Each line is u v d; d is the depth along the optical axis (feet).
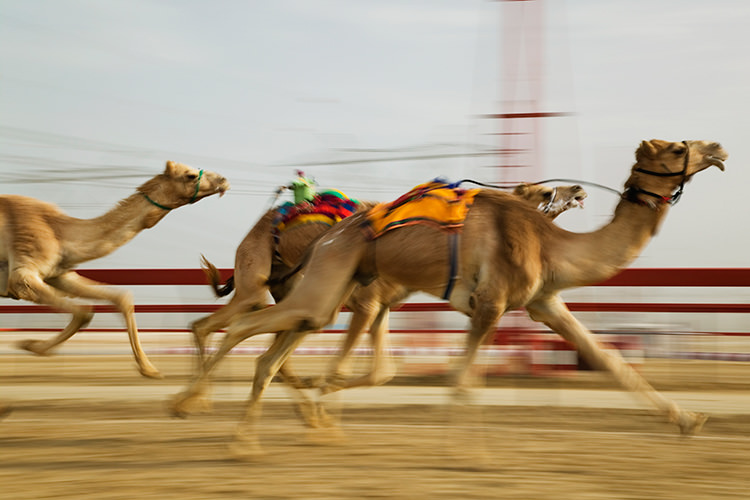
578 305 42.80
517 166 39.55
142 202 28.94
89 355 46.55
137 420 27.35
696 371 40.52
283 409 29.30
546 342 38.60
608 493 18.11
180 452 22.26
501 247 21.06
